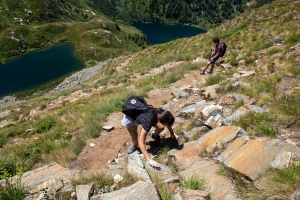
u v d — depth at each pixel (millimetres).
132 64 31766
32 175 5188
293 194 3490
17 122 16422
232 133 5605
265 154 4527
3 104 53938
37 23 149500
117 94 15055
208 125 6453
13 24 139250
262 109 6660
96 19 148750
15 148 9508
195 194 3934
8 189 4070
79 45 120938
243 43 18875
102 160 7125
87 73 59250
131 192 3910
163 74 16703
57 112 14867
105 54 112688
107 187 4398
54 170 5418
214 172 4652
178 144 6297
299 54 10648
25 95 59125
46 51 114125
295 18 19562
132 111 5293
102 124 9562
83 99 16766
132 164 5367
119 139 8203
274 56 12492
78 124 10641
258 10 25312
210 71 13734
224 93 8930
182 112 8094
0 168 6801
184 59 20219
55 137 9891
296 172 3832
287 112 5871
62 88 53000
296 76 8320
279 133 5324
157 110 5133
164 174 4984
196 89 10406
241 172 4223
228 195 3936
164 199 3965
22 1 154625
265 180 3895
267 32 18625
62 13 170375
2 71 84312
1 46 109438
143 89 12875
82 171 5031
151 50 32812
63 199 4094
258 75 10227
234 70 12523
